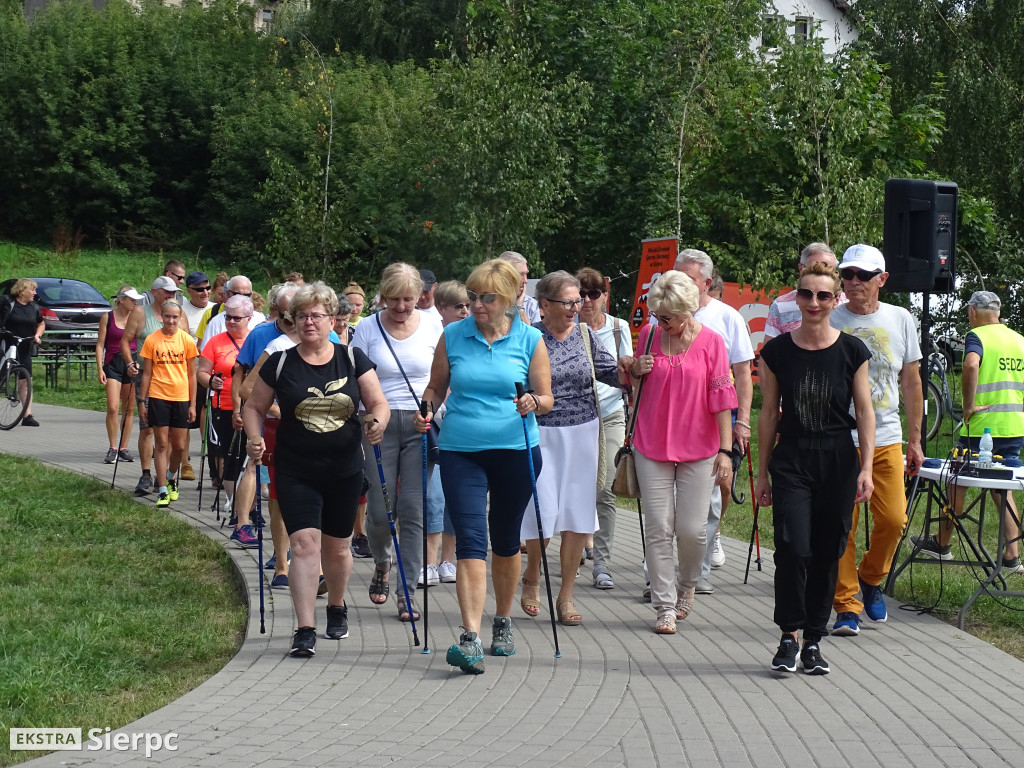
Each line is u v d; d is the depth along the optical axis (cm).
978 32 2822
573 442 705
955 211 881
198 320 1251
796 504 596
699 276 775
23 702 547
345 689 565
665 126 2383
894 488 691
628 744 492
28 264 3834
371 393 638
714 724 520
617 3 2508
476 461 606
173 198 4441
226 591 787
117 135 4253
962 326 2264
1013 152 2741
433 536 804
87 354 2453
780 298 739
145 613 725
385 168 2831
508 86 2247
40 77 4225
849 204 1845
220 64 4488
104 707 547
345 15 4703
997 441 941
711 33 2392
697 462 691
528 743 491
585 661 623
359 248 2878
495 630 636
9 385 1712
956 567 880
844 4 3731
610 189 2441
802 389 600
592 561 903
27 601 745
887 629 700
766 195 2006
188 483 1225
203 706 537
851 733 509
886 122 2042
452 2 4556
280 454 624
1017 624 721
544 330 720
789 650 602
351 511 642
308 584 623
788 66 1906
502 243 2269
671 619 686
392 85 4147
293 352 625
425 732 503
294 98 4100
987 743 498
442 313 786
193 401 1096
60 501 1092
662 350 696
